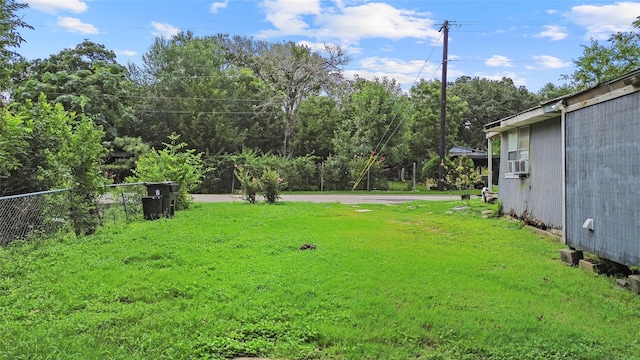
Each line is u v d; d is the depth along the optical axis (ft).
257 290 13.94
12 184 24.84
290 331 10.67
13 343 9.36
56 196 23.22
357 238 24.52
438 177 80.02
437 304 13.04
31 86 67.51
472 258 19.79
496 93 141.69
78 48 89.56
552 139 26.76
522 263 19.07
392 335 10.57
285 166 80.74
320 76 94.68
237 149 88.58
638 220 15.06
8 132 22.47
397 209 42.83
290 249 20.89
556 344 10.22
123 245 21.20
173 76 92.94
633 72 15.17
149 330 10.47
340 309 12.36
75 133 25.91
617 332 11.23
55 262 17.40
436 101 109.91
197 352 9.34
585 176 18.88
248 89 99.86
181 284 14.42
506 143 35.55
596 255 18.22
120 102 78.23
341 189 83.35
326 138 94.27
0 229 19.52
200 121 86.17
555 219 26.20
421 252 20.92
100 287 13.94
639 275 15.42
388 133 87.71
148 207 32.40
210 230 26.55
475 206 41.47
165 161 40.22
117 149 78.79
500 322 11.60
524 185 31.19
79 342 9.57
